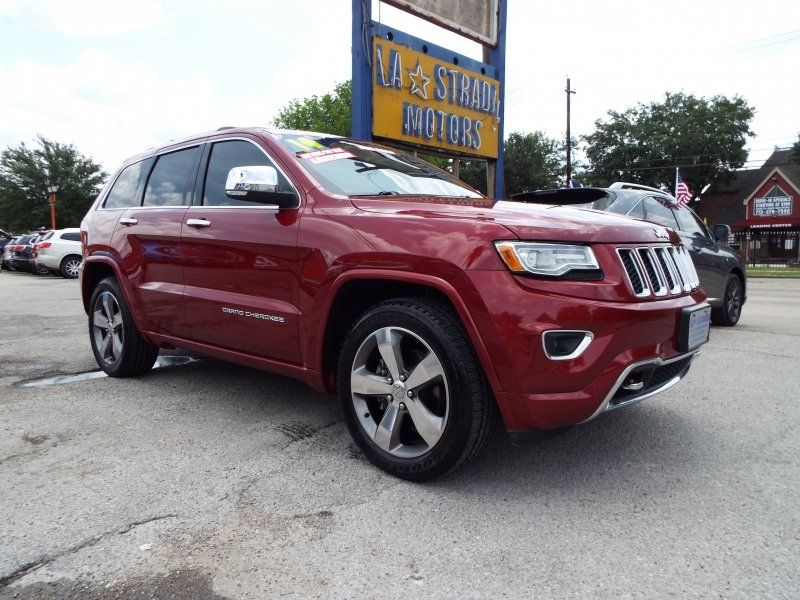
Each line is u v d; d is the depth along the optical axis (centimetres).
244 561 199
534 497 246
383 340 261
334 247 276
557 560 199
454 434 240
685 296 275
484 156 960
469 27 906
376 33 755
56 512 232
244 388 413
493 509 236
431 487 256
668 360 255
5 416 351
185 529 220
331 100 4131
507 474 269
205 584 186
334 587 185
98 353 452
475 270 232
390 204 281
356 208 283
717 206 4478
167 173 404
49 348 571
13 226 4975
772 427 331
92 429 329
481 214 254
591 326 227
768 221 3947
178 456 290
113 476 266
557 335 224
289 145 335
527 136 4284
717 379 438
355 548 207
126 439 313
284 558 201
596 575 191
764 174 4425
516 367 226
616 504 239
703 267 632
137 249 400
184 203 377
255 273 316
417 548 207
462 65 900
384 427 264
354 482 261
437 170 404
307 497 246
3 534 216
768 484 257
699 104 4197
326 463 282
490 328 228
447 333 240
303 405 373
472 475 268
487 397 241
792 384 423
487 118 957
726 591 181
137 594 181
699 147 4081
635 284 248
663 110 4275
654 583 186
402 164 374
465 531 219
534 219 246
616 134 4306
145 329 404
